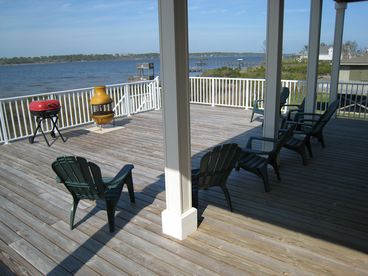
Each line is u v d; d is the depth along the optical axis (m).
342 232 2.74
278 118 4.19
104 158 4.98
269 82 4.06
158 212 3.18
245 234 2.72
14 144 5.93
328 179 3.93
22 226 2.99
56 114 6.06
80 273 2.29
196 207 3.05
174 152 2.51
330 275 2.20
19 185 3.99
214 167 2.93
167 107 2.46
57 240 2.73
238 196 3.48
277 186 3.74
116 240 2.70
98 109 6.98
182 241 2.64
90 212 3.23
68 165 2.70
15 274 2.30
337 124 7.02
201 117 7.86
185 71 2.41
